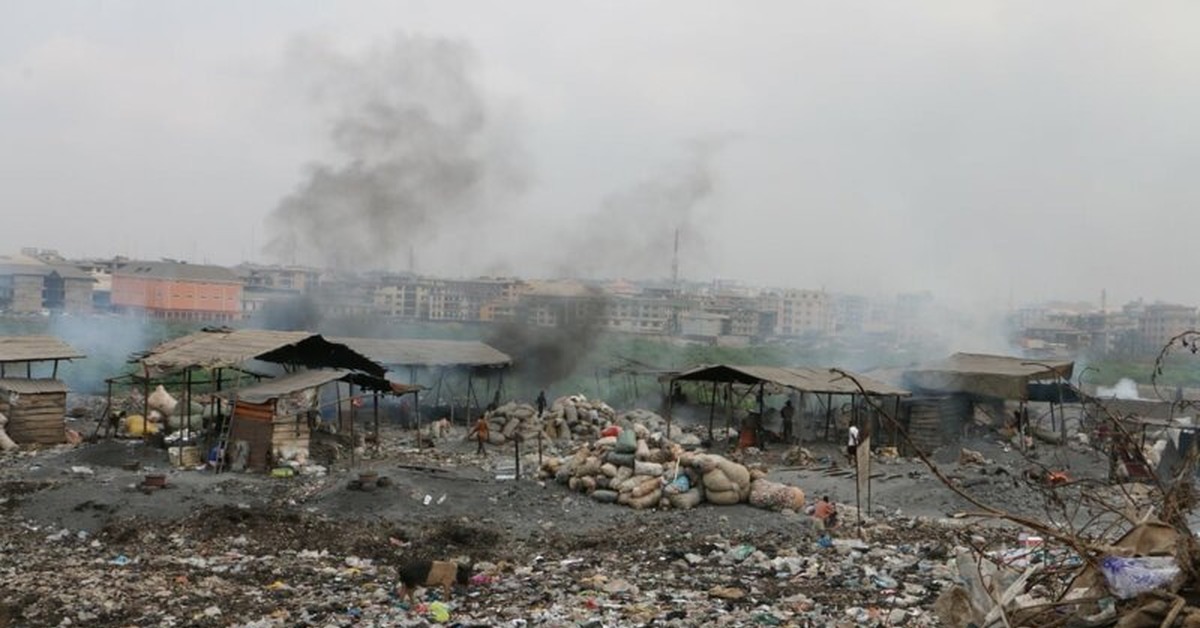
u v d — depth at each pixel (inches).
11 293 4035.4
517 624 562.6
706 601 623.5
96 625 562.3
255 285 4992.6
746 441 1540.4
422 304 5187.0
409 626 560.4
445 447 1438.2
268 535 807.7
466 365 1787.6
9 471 1047.0
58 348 1440.7
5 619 568.1
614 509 946.7
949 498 1041.5
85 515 840.9
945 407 1620.3
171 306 4200.3
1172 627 341.7
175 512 857.5
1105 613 368.8
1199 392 2283.5
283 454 1088.8
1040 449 1512.1
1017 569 458.9
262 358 1409.9
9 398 1296.8
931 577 680.4
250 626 557.3
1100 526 794.8
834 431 1701.5
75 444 1301.7
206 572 693.3
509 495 980.6
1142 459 467.2
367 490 927.0
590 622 561.3
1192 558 352.5
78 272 4340.6
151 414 1370.6
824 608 598.2
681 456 986.7
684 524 885.8
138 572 685.3
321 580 687.7
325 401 1518.2
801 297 6067.9
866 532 862.5
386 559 761.0
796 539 836.0
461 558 768.9
